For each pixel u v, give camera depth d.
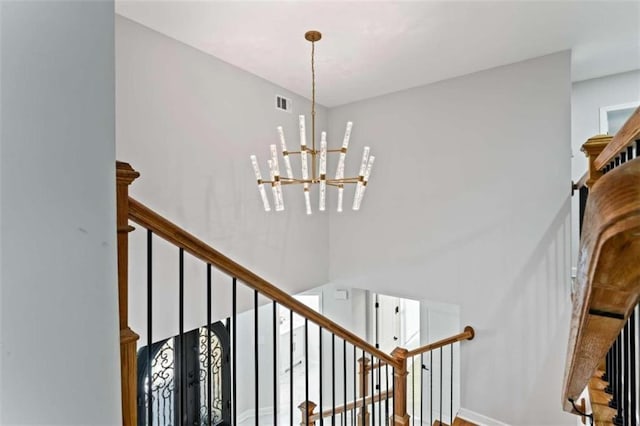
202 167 3.06
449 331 4.43
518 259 3.23
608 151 1.43
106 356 0.51
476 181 3.46
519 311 3.22
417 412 4.78
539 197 3.12
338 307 5.00
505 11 2.45
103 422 0.50
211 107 3.14
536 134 3.13
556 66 3.04
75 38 0.48
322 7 2.43
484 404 3.41
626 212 0.36
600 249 0.40
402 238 3.98
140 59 2.60
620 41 2.86
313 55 3.02
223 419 4.62
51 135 0.45
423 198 3.81
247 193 3.49
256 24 2.62
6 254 0.41
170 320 2.77
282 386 6.00
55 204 0.45
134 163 2.56
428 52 3.06
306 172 2.57
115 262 0.53
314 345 6.87
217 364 4.59
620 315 0.50
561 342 3.01
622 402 1.28
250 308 3.54
